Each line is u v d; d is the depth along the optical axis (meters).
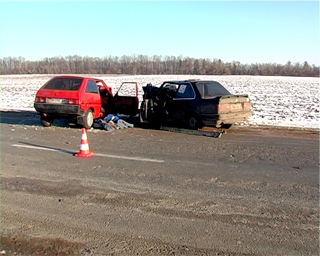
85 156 7.01
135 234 3.67
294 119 15.47
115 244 3.46
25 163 6.44
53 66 123.12
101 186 5.15
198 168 6.23
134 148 7.96
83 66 124.62
